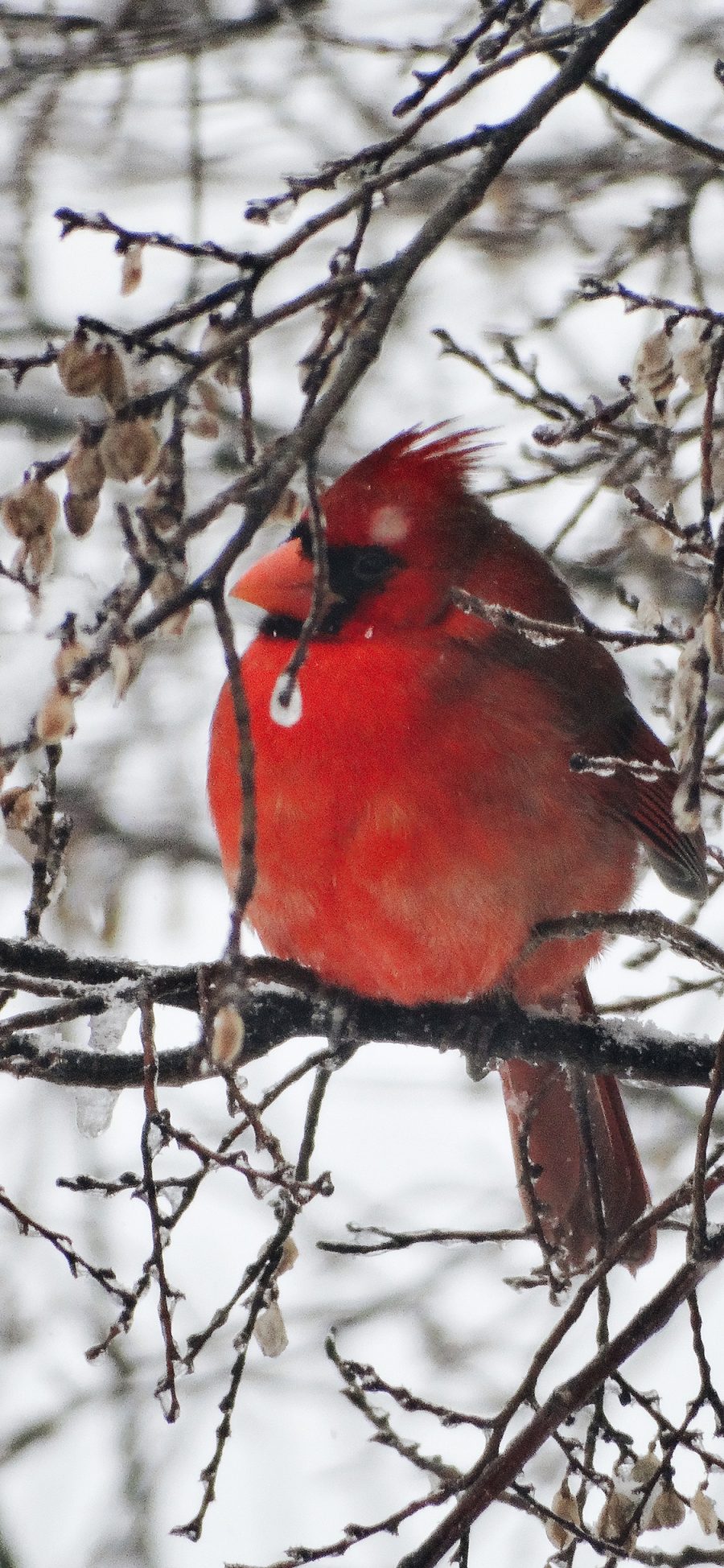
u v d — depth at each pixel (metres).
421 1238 6.22
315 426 4.14
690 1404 5.74
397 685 6.54
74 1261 5.46
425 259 4.55
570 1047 7.00
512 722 6.64
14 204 11.05
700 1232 5.47
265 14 9.57
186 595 4.03
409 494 6.74
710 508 5.02
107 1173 10.92
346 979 7.02
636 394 5.58
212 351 4.40
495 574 6.85
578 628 5.24
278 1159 5.55
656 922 6.18
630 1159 8.09
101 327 4.44
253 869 4.11
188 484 11.62
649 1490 5.70
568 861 6.81
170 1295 5.40
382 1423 6.04
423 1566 5.38
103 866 11.96
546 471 9.45
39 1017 5.57
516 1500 5.89
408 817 6.51
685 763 4.76
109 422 4.39
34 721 4.41
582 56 4.97
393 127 11.09
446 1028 7.10
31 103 10.73
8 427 11.62
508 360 8.64
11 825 5.72
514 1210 11.17
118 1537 10.18
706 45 10.49
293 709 4.13
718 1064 5.36
